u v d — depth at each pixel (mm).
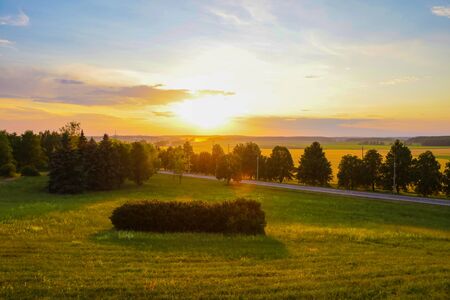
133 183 89688
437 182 68312
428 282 12586
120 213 23406
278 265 14938
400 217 41750
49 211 34031
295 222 36562
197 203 24188
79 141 84000
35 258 14828
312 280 12828
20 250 16000
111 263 14477
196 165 129375
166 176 112188
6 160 95562
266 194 67062
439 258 17094
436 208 48250
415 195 70562
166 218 23188
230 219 22969
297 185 87312
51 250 16219
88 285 11672
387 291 11742
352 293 11516
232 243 19844
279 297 11125
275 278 12945
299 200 57250
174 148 131250
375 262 15781
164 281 12211
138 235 21328
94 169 74625
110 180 76188
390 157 77250
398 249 19234
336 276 13336
